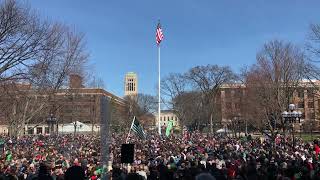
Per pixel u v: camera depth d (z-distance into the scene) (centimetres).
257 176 1470
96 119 7531
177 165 2011
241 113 7019
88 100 6994
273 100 5534
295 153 2553
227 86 9481
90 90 7119
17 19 3120
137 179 1127
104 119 1523
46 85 4119
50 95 4400
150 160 2344
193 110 9756
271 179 1528
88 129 7750
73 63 4672
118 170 1566
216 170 1538
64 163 2302
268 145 3953
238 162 2116
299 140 5112
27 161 2425
